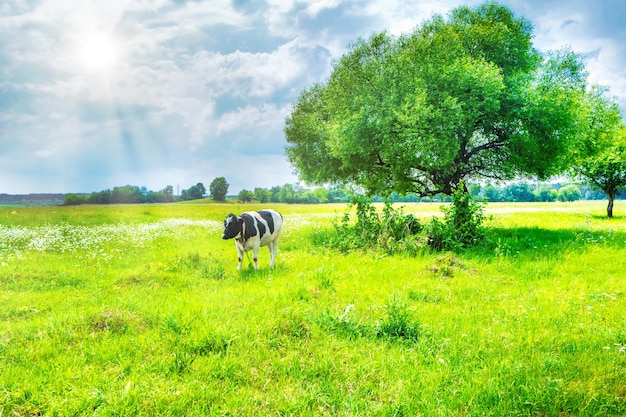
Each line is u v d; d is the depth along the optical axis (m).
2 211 37.97
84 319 6.52
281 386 4.87
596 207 54.72
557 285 9.34
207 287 9.33
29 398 4.50
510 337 6.18
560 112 18.50
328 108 22.33
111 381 4.81
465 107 17.64
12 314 7.49
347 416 4.25
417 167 19.80
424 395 4.62
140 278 9.78
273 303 7.27
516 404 4.42
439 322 6.86
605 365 5.22
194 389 4.69
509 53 20.75
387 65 19.45
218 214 40.28
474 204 15.45
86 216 32.22
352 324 6.53
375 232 15.53
